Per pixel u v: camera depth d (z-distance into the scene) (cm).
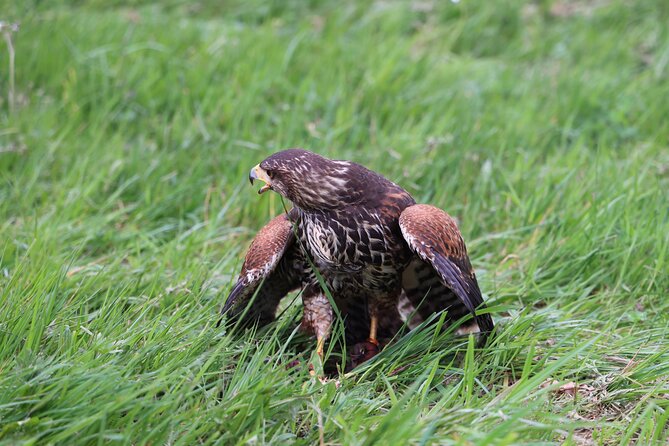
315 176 814
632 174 1215
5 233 1054
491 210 1166
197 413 687
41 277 859
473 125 1366
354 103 1409
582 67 1605
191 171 1241
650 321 935
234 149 1291
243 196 1182
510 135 1345
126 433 642
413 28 1856
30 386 674
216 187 1227
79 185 1179
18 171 1234
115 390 682
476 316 829
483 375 824
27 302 816
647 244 1040
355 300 914
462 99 1465
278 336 892
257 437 669
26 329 778
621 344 873
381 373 798
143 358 752
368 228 824
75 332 765
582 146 1344
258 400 693
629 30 1806
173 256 1028
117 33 1627
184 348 779
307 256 838
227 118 1369
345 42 1719
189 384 715
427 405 748
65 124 1350
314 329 874
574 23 1831
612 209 1095
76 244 1048
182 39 1638
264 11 1891
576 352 749
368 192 826
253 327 878
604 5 1900
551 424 705
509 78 1577
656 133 1393
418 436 661
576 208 1124
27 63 1474
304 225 850
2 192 1167
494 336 859
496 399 725
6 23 1446
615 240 1047
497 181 1229
